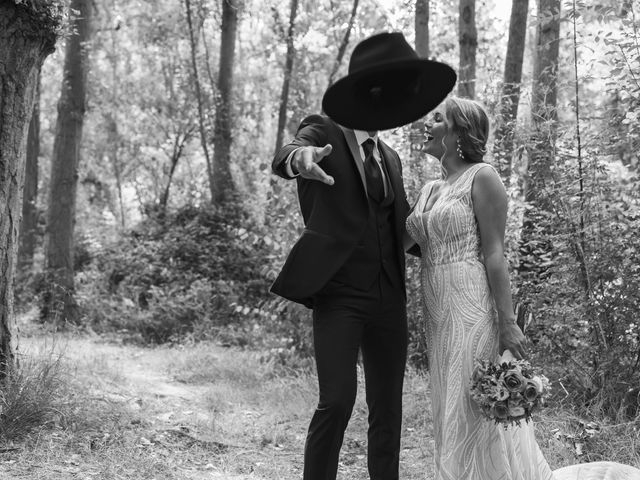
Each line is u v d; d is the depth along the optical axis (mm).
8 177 5133
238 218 14867
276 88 20672
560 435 4574
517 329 3168
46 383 4984
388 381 3449
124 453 4383
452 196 3252
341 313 3248
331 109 2977
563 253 5570
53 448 4332
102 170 21062
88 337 11375
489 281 3240
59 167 12531
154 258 14195
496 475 3191
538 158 5723
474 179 3230
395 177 3479
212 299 12406
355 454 5055
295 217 8062
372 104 3061
